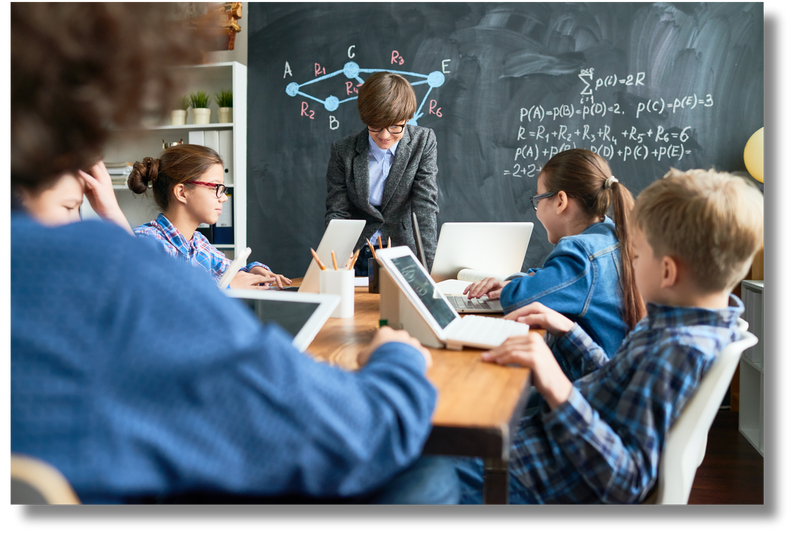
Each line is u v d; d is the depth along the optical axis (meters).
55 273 0.39
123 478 0.38
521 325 1.10
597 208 1.38
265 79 3.23
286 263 3.27
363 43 3.14
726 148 2.86
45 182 0.46
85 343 0.38
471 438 0.60
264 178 3.26
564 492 0.82
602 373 0.91
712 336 0.79
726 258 0.79
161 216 1.83
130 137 0.46
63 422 0.37
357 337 1.07
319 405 0.43
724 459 2.20
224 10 3.20
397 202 2.56
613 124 2.95
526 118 3.03
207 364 0.40
